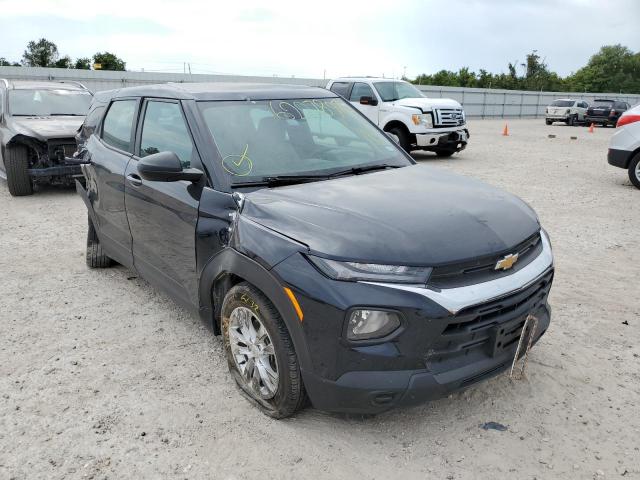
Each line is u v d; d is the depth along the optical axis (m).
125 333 4.16
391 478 2.65
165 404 3.25
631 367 3.65
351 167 3.75
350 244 2.63
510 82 70.94
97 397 3.33
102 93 5.31
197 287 3.55
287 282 2.69
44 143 9.05
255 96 4.02
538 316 3.08
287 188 3.33
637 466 2.72
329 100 4.41
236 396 3.32
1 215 7.96
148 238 4.07
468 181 3.64
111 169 4.48
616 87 98.44
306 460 2.78
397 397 2.58
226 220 3.20
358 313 2.54
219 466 2.75
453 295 2.55
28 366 3.70
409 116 13.81
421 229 2.75
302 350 2.71
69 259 5.93
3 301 4.78
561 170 12.41
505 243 2.79
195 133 3.58
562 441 2.91
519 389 3.37
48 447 2.90
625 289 5.02
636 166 9.85
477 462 2.75
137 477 2.68
